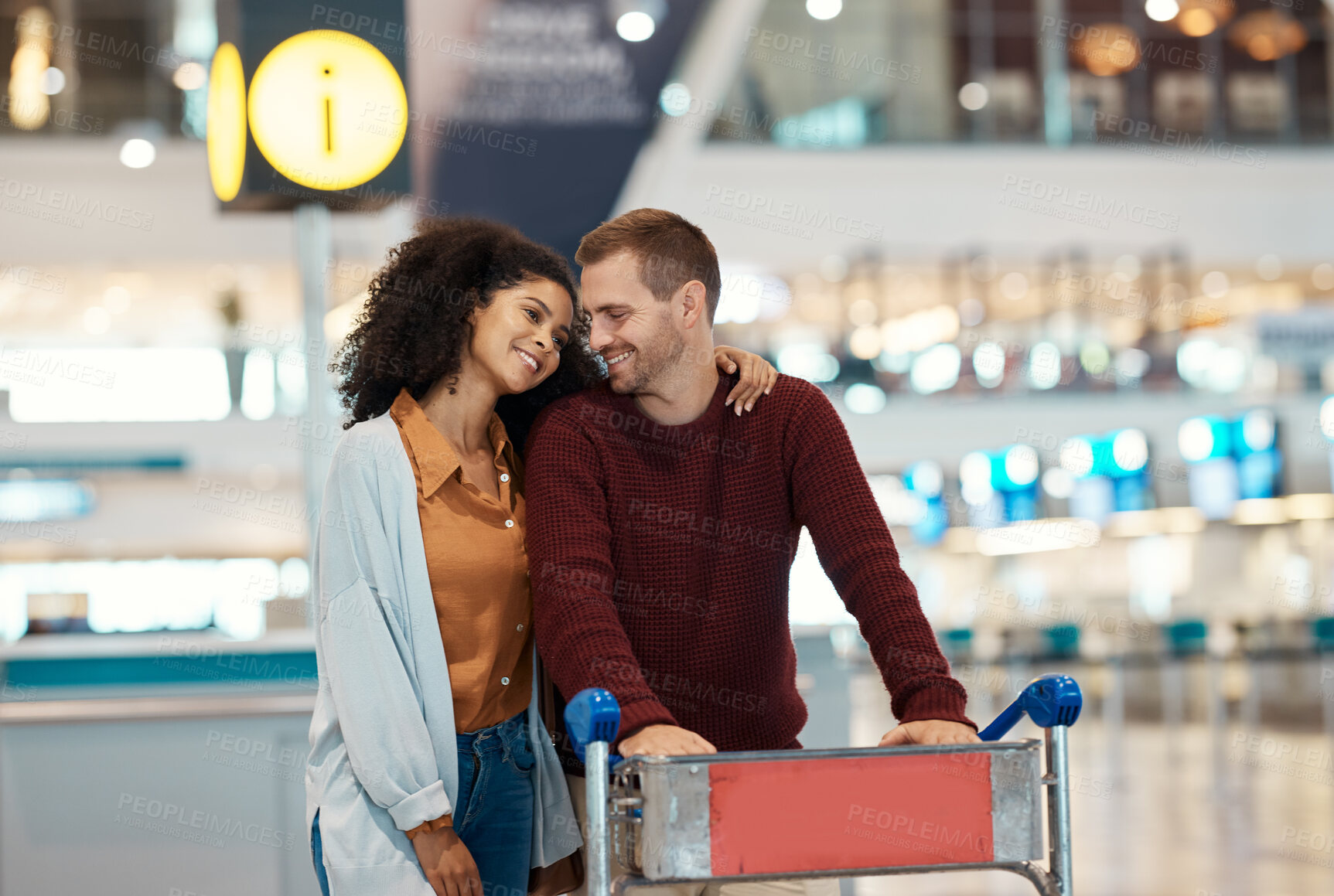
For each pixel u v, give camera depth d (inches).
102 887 115.4
